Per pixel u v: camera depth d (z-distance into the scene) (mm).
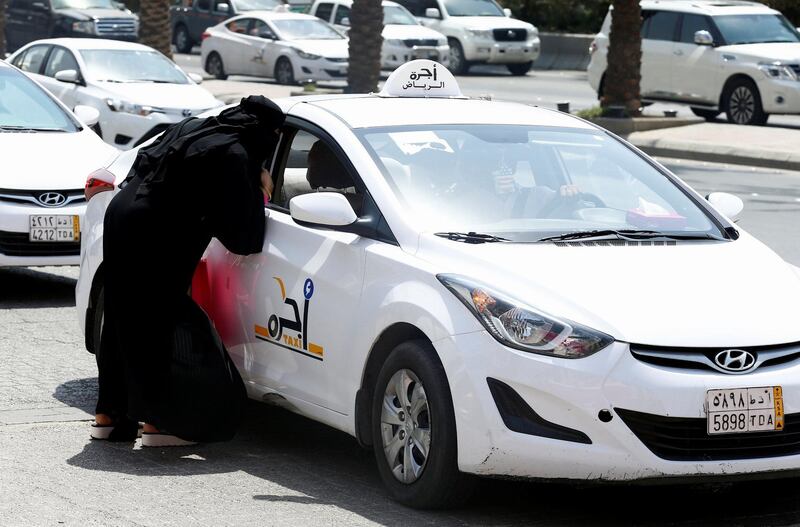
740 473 6680
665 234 7930
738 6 30156
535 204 7945
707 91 29406
